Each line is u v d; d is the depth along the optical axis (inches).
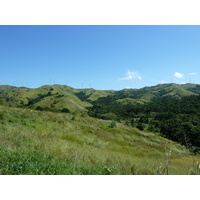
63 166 223.3
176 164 466.9
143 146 870.4
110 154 438.3
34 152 261.0
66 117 979.9
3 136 352.8
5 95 6318.9
